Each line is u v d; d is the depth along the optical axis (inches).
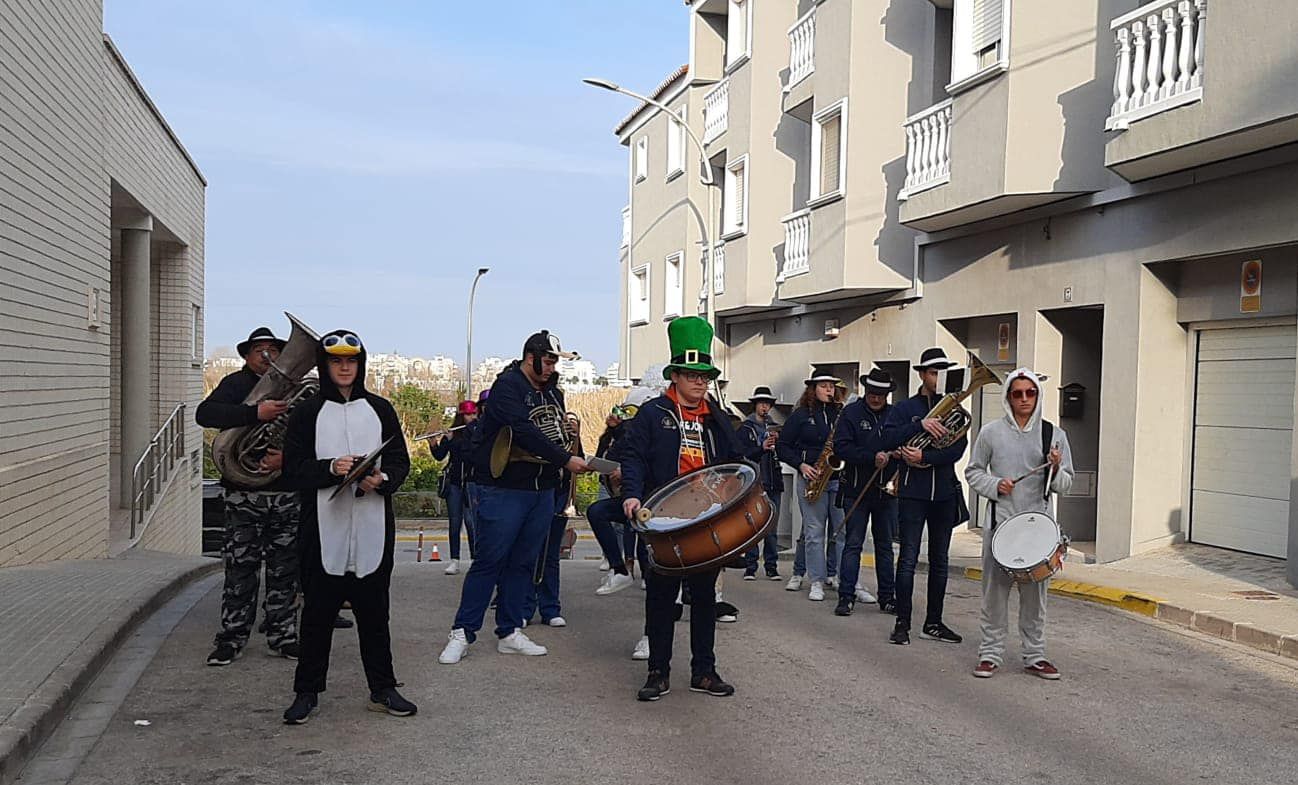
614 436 445.1
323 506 257.4
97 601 372.2
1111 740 259.9
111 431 885.2
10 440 461.1
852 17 722.2
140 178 713.6
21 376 473.7
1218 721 276.7
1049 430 319.6
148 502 725.3
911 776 233.5
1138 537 517.0
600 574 550.9
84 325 574.2
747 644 362.6
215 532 952.3
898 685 308.7
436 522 1256.2
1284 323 467.2
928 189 619.2
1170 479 519.8
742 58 948.6
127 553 633.0
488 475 325.4
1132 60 482.6
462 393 1732.3
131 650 329.4
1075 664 335.9
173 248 901.2
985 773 236.1
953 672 325.1
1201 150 444.1
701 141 1125.7
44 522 506.0
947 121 615.2
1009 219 600.7
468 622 329.4
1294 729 270.8
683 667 325.4
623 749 248.8
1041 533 311.1
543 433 317.1
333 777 228.1
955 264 665.0
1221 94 421.7
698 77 1121.4
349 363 256.4
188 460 903.1
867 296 775.7
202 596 429.1
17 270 467.2
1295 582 432.8
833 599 464.4
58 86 526.6
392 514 267.3
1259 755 250.5
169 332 901.2
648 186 1279.5
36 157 492.7
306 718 262.7
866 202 722.8
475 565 329.1
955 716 277.9
